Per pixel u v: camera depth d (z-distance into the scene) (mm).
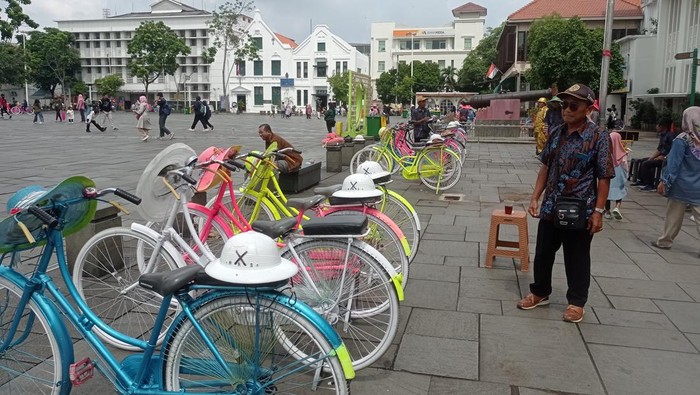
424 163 9594
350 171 11641
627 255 5836
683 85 24562
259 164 4859
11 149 15438
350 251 3367
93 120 22906
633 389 3182
